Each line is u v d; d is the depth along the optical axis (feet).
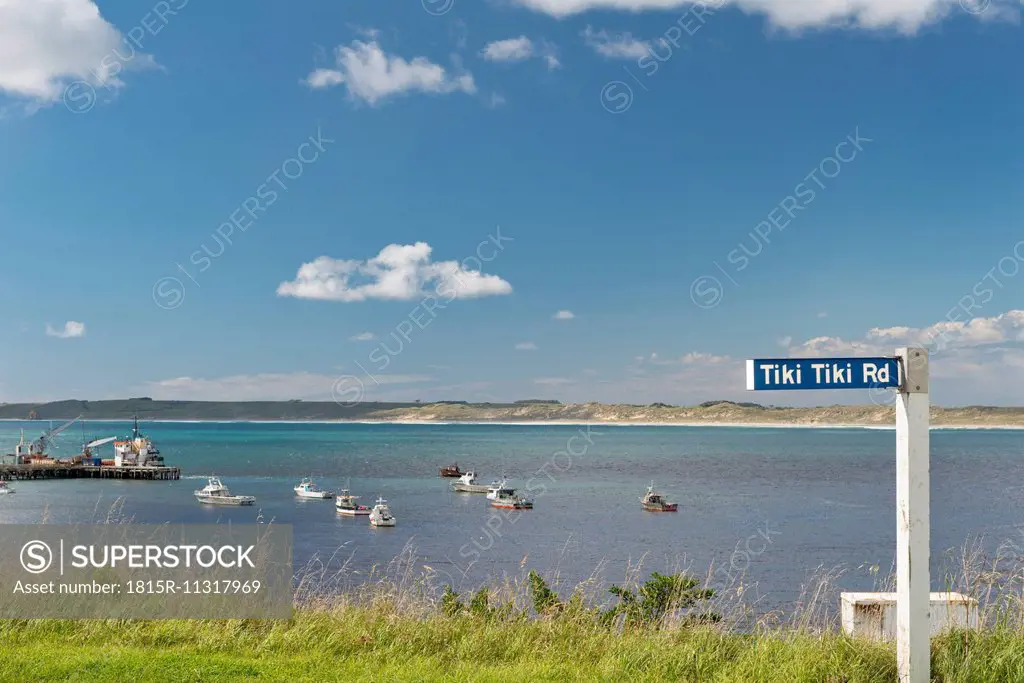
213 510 319.47
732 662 28.73
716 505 330.75
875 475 483.51
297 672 27.73
